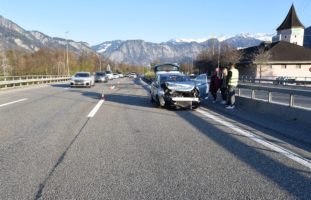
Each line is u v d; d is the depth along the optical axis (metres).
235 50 71.25
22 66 94.69
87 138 7.93
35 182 4.89
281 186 4.79
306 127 9.55
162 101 14.23
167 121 10.76
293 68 61.12
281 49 62.75
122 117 11.55
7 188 4.66
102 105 15.43
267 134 8.59
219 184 4.85
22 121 10.45
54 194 4.46
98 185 4.78
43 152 6.58
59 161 5.96
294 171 5.50
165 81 14.98
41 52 113.19
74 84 33.31
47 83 45.62
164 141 7.69
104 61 157.25
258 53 62.38
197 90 14.36
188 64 120.69
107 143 7.42
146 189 4.64
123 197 4.37
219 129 9.30
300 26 82.56
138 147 7.07
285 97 21.36
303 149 7.01
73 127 9.43
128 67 178.25
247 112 13.00
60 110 13.38
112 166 5.68
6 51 98.38
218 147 7.12
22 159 6.07
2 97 20.22
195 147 7.12
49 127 9.40
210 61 74.94
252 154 6.55
